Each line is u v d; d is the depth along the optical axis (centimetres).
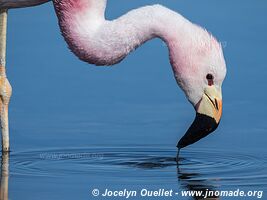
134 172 1314
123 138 1495
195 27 1335
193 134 1349
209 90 1335
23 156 1401
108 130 1534
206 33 1337
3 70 1459
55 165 1351
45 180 1265
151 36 1332
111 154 1417
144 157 1405
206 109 1340
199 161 1381
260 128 1538
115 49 1325
